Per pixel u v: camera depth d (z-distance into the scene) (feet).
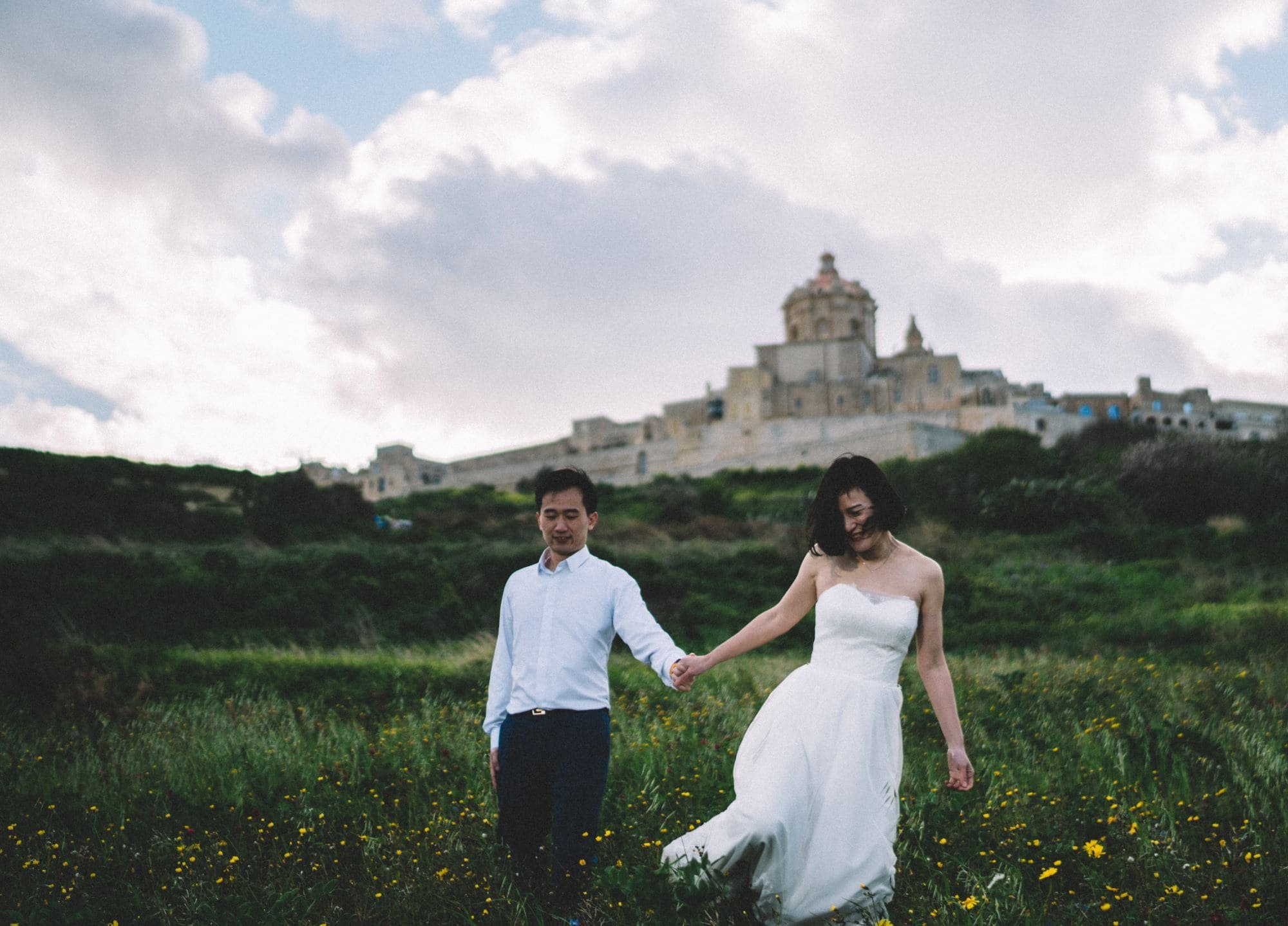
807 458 206.69
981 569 79.05
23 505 87.10
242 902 11.10
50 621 49.65
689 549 89.81
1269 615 49.11
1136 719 21.86
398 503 198.49
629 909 10.81
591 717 11.94
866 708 11.51
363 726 27.09
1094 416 236.22
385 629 56.24
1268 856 12.14
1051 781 17.33
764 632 12.72
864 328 274.36
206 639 51.96
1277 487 108.27
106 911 11.71
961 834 13.44
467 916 11.10
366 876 12.70
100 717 27.96
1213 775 17.22
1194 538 92.73
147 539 88.38
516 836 12.23
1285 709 24.35
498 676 12.79
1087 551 92.02
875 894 10.80
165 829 15.23
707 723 23.41
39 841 14.38
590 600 12.30
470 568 67.72
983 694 29.25
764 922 10.97
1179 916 10.48
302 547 88.58
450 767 18.62
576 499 12.53
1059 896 11.64
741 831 10.89
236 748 20.80
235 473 113.70
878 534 12.13
